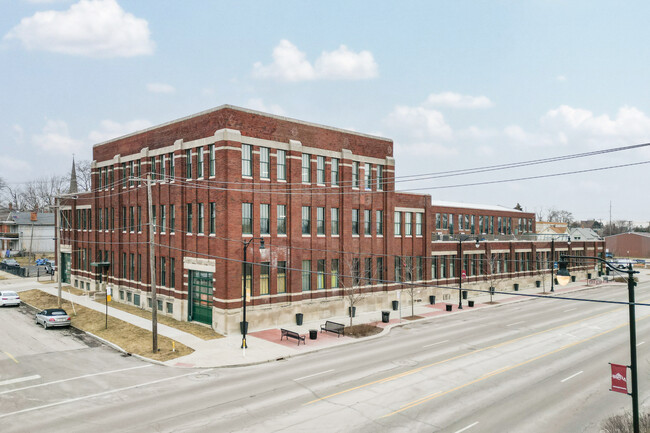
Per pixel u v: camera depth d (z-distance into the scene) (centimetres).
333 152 3859
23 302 4312
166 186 3756
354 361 2528
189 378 2223
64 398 1936
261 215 3384
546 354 2692
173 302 3641
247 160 3303
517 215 8200
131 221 4234
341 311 3891
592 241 7494
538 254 6425
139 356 2598
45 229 9769
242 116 3262
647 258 11769
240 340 2980
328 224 3812
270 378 2214
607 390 2055
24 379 2197
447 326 3594
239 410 1784
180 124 3622
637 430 1462
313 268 3688
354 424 1648
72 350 2756
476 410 1798
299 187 3594
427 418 1711
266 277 3403
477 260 5434
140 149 4119
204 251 3350
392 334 3294
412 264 4619
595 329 3469
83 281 4991
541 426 1655
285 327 3406
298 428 1614
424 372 2309
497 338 3134
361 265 4038
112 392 2011
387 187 4331
